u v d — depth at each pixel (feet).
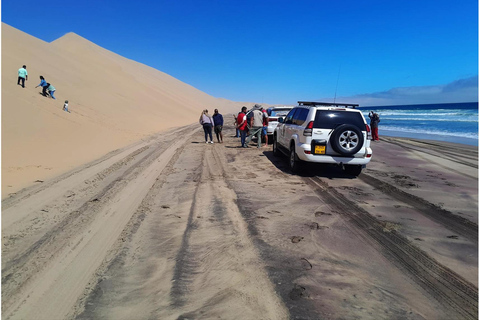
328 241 13.20
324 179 25.17
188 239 13.25
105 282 9.98
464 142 57.67
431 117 152.87
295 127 28.07
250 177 25.40
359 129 24.17
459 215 16.74
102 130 54.13
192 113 166.81
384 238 13.60
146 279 10.16
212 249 12.34
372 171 29.01
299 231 14.23
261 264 11.17
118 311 8.56
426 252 12.32
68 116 53.78
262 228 14.52
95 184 22.30
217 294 9.35
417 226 15.07
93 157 33.78
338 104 27.48
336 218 16.02
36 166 26.84
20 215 15.84
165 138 56.85
